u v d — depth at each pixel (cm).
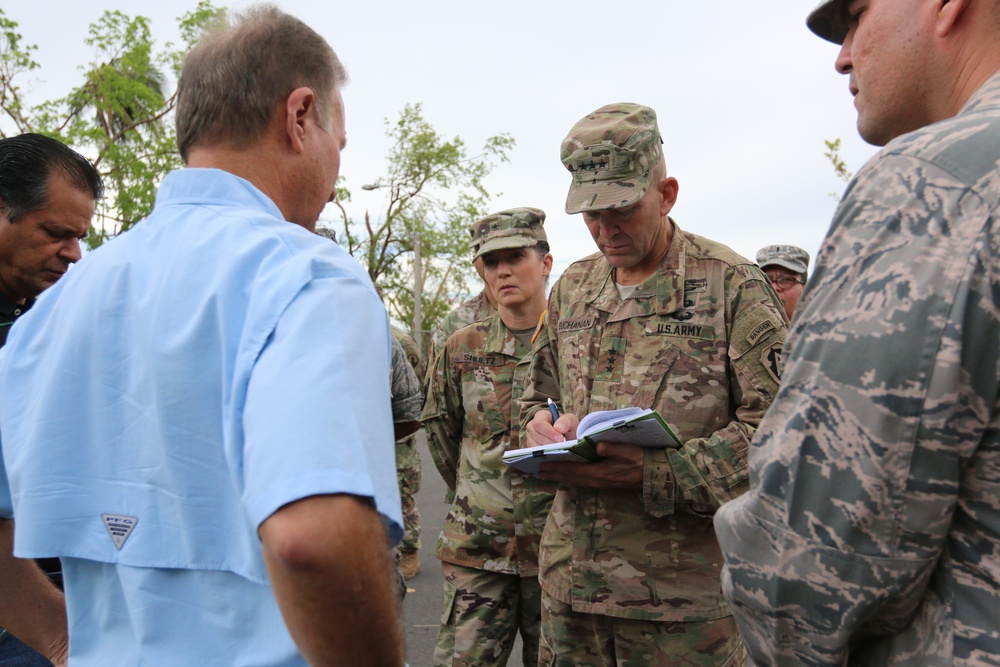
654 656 243
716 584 242
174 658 110
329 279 107
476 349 362
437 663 342
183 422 108
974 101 115
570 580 254
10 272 227
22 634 153
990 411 103
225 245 114
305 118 131
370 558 94
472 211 2625
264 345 102
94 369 117
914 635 110
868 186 114
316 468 92
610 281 272
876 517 105
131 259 121
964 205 104
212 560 109
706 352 246
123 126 1694
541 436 258
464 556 339
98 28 1540
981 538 105
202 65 129
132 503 113
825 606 111
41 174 221
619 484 236
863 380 106
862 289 108
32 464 118
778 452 114
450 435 382
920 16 122
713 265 253
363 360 102
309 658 98
